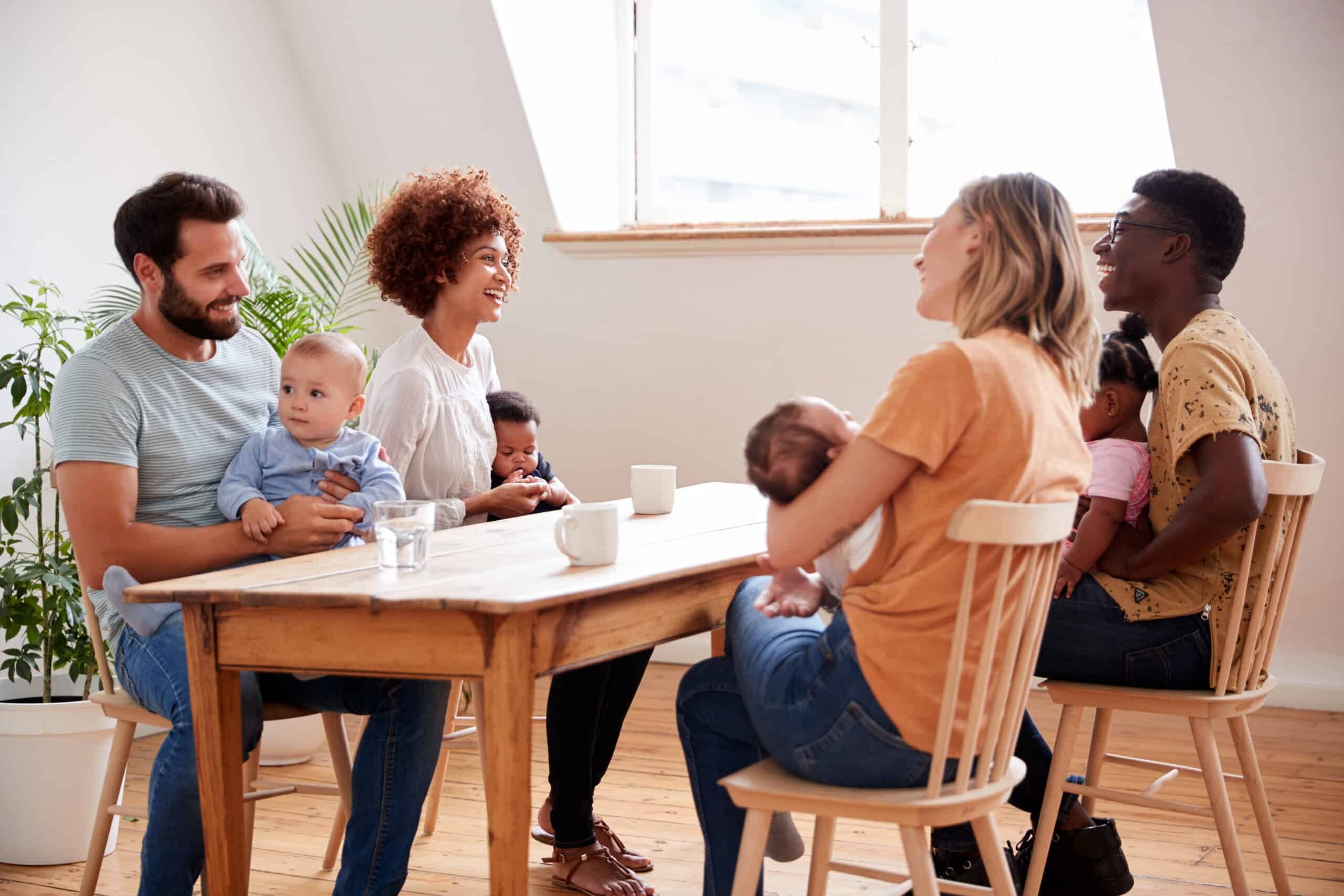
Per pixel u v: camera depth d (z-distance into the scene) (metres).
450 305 2.51
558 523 1.62
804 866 2.38
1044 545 1.41
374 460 2.10
